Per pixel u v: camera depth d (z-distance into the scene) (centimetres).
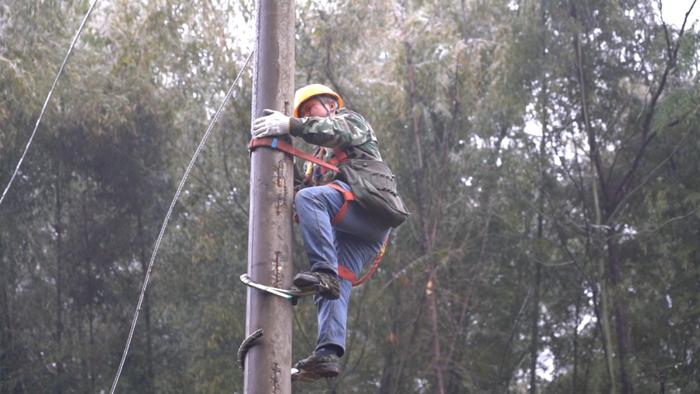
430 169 2109
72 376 2234
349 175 561
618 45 2094
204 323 2205
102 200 2281
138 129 2205
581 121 2120
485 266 2111
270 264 523
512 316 2169
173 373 2262
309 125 542
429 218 2073
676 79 2092
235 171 2189
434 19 2136
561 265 2186
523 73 2084
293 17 558
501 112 2166
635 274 2127
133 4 2036
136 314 611
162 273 2272
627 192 2139
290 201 537
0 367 2217
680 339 2069
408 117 2106
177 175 2244
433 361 1975
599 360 2045
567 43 2077
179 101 2173
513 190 2139
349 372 2042
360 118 573
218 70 2119
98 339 2267
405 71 2092
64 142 2184
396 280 2012
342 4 2067
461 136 2183
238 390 2066
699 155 2066
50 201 2291
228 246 2191
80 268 2292
